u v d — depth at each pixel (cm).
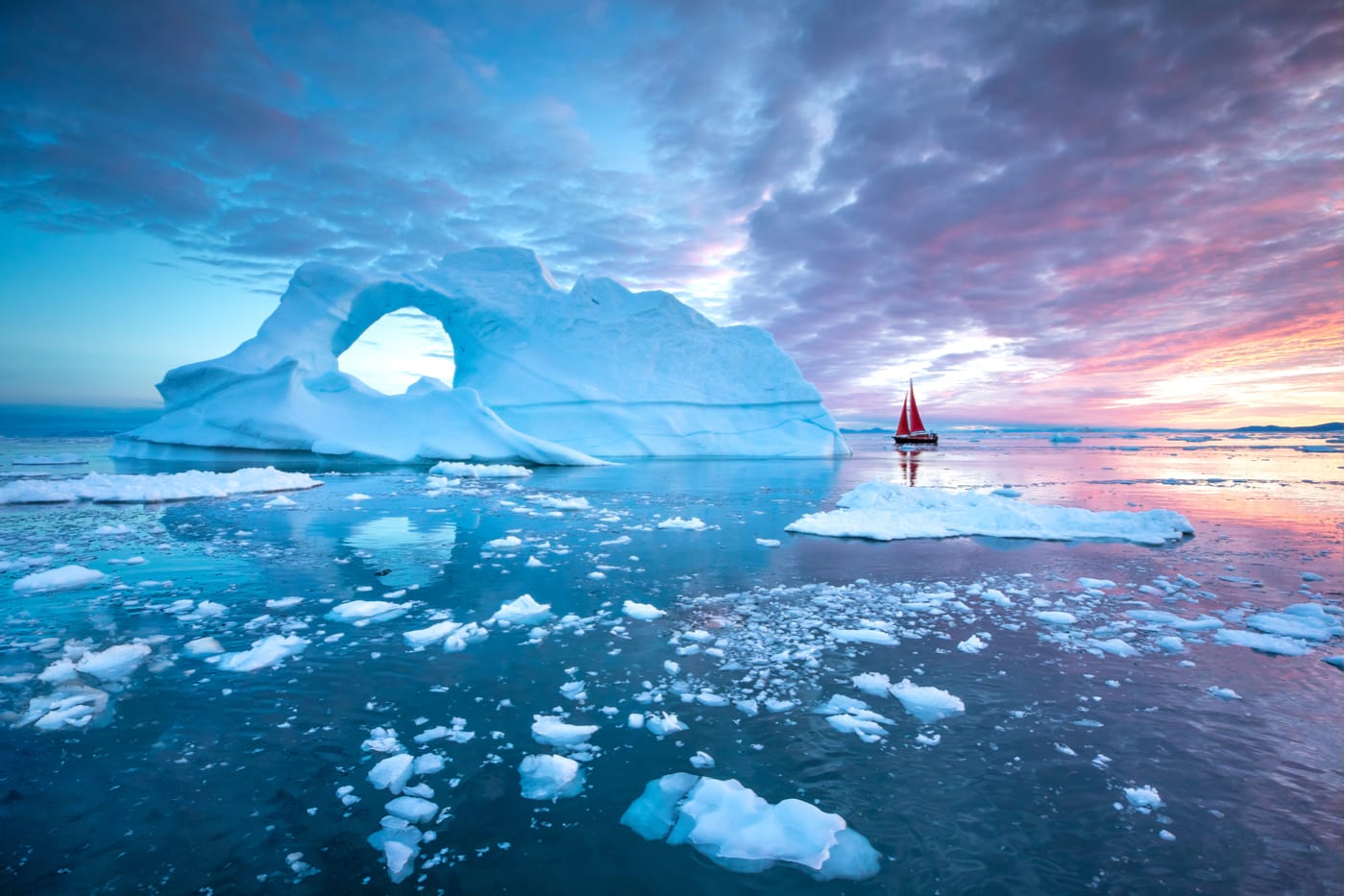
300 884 223
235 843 243
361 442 2384
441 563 722
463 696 374
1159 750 314
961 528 955
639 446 2866
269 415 2353
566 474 2016
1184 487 1762
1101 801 272
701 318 3300
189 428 2362
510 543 824
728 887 223
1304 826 255
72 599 567
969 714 353
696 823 253
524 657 437
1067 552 805
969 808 268
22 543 816
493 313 3091
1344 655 443
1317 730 334
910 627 507
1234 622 522
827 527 944
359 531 920
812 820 252
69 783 282
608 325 3130
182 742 318
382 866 232
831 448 3206
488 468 1939
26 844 241
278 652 433
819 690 386
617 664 426
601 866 233
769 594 598
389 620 516
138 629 489
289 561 725
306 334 2741
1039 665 427
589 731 330
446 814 263
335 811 264
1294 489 1708
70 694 371
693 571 691
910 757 309
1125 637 485
